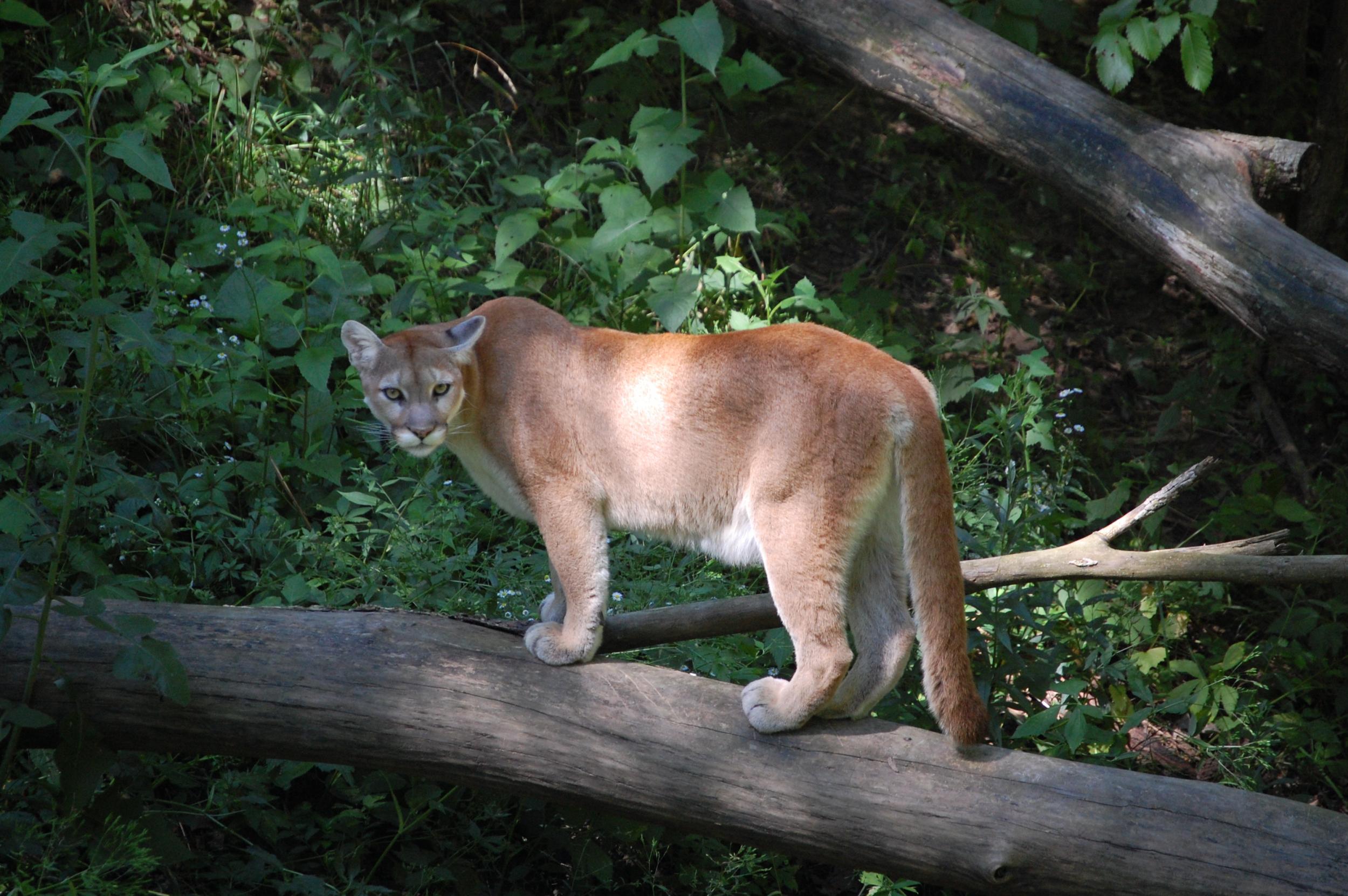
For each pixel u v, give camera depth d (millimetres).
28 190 10641
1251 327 9617
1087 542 7582
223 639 6680
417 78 13125
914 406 6344
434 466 9281
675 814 6566
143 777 7207
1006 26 11828
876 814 6266
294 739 6648
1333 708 10148
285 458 9172
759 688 6629
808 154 14203
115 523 8211
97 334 6207
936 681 6234
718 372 6656
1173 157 9977
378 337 7062
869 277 13109
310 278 10656
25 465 8594
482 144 12617
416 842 7734
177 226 11055
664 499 6867
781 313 11812
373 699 6586
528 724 6586
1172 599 10266
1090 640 9250
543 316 7227
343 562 8320
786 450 6406
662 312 10219
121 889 6160
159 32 11992
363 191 11602
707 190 11156
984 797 6188
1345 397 12656
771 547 6473
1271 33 14344
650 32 14125
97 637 6574
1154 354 13148
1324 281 9141
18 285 9758
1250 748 8992
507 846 7641
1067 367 12750
